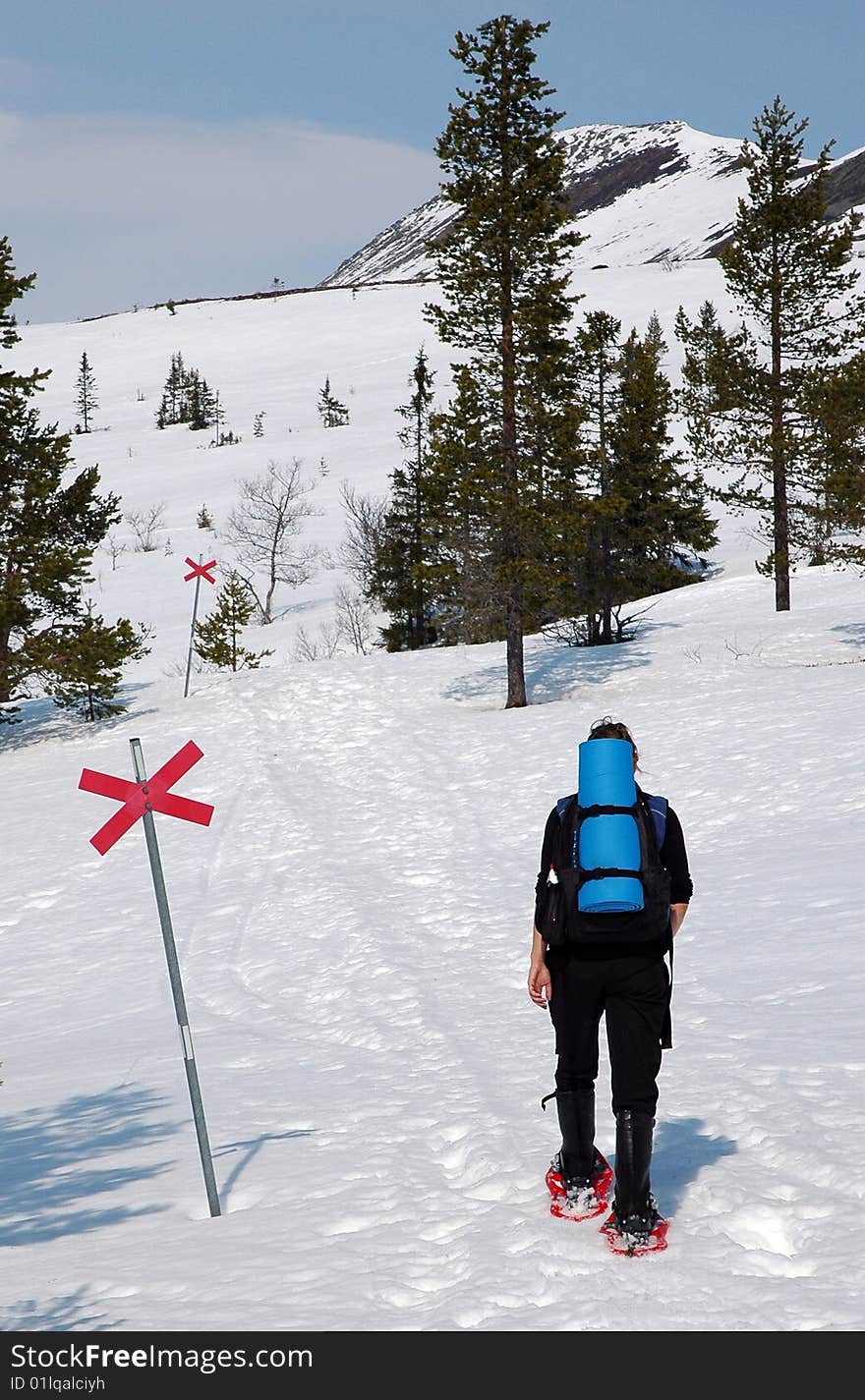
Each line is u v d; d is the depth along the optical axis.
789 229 37.00
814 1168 4.86
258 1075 9.49
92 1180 6.87
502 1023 9.61
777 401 37.66
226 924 17.36
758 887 12.72
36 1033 13.55
